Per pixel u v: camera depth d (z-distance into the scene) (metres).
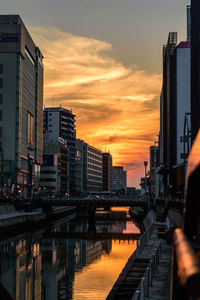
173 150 117.06
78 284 37.72
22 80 145.75
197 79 58.78
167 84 127.06
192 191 4.25
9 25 141.38
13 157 138.25
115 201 115.19
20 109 142.25
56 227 97.56
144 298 17.03
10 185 131.12
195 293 2.36
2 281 38.69
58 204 113.75
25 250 58.88
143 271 29.91
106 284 37.78
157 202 105.62
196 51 57.62
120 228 95.12
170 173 96.56
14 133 139.25
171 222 59.94
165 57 138.25
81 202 114.12
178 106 115.75
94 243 67.56
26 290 35.22
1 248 60.75
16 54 141.88
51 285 37.09
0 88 140.75
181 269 2.70
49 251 58.22
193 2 61.22
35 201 107.00
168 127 121.06
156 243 42.94
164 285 21.75
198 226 4.29
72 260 50.84
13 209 98.38
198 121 58.78
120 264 48.22
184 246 3.19
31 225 91.44
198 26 59.19
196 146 4.01
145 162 128.50
